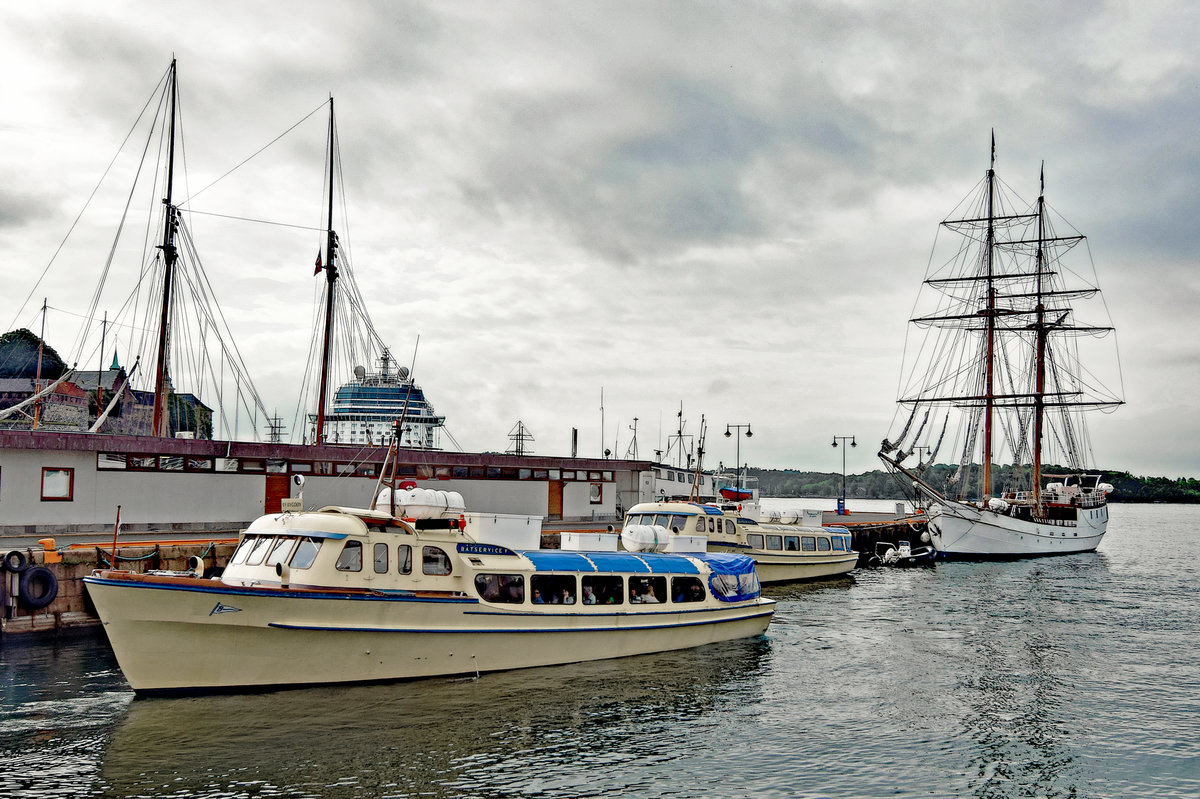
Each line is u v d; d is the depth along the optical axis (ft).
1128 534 437.17
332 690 82.74
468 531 99.96
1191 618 142.82
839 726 81.30
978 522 254.47
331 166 200.13
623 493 215.31
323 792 61.93
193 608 75.82
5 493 126.11
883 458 253.65
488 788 64.08
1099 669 104.78
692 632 109.60
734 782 67.31
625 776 67.56
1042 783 69.10
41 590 103.60
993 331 306.55
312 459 156.04
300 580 82.53
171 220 170.81
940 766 71.97
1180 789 68.33
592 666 97.76
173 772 64.28
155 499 140.56
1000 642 120.47
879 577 201.46
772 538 179.52
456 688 86.33
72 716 74.59
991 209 309.01
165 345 169.37
